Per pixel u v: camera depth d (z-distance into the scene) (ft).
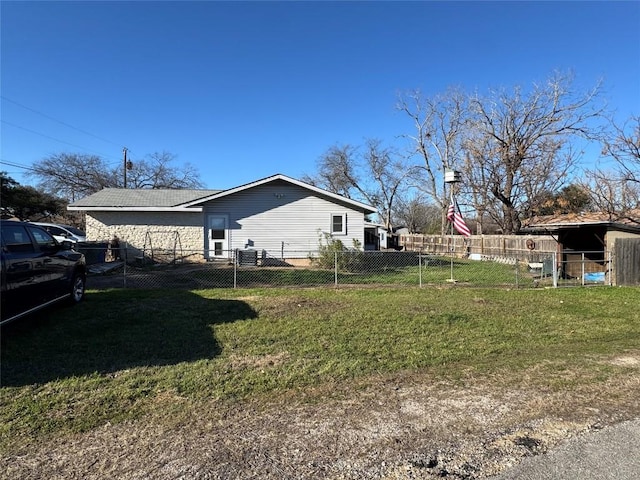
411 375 16.33
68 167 140.97
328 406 13.39
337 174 175.42
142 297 31.99
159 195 74.54
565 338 22.53
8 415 12.54
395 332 22.84
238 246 65.21
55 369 16.44
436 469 9.87
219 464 10.03
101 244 58.39
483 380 15.75
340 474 9.66
